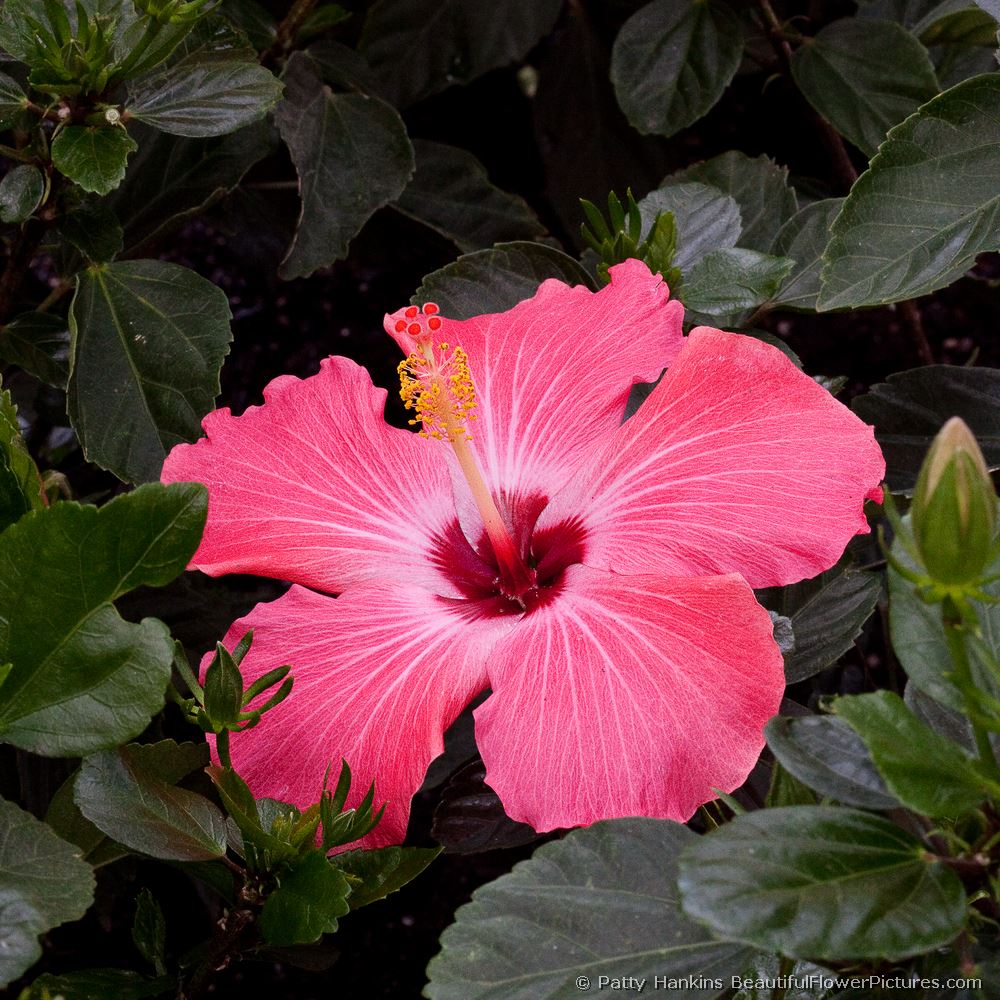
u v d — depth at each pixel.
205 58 0.63
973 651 0.48
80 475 0.78
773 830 0.48
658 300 0.59
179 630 0.69
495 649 0.55
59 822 0.55
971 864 0.49
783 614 0.61
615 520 0.57
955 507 0.47
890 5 0.74
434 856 0.54
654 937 0.50
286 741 0.55
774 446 0.56
